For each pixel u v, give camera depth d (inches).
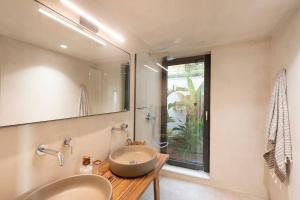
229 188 84.9
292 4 48.9
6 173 31.5
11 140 32.2
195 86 99.3
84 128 50.6
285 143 55.7
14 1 32.6
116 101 66.7
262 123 77.9
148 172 50.6
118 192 40.8
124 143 72.9
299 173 49.4
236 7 51.0
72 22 44.9
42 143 38.0
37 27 36.7
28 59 35.0
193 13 54.7
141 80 86.3
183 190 85.4
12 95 32.1
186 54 96.9
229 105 84.0
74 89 46.6
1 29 30.6
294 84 52.7
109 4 49.6
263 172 78.2
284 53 60.6
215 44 84.0
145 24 62.7
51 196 36.9
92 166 48.3
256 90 78.8
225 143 85.2
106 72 60.0
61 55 42.5
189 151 102.1
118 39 65.8
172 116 105.8
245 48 80.6
